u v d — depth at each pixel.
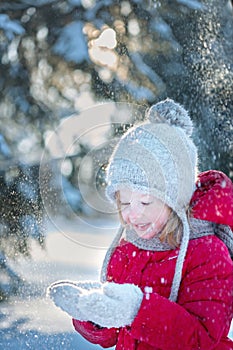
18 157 6.85
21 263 6.23
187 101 7.25
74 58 7.87
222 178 2.84
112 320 2.50
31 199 6.53
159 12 7.57
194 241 2.76
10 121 7.35
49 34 7.81
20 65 7.61
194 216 2.78
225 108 7.15
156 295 2.56
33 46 7.71
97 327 2.98
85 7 7.86
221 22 7.23
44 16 7.74
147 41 7.64
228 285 2.69
